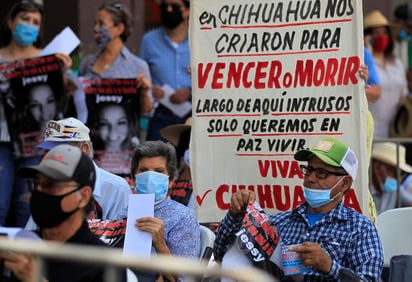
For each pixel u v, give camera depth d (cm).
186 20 944
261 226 522
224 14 604
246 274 335
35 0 1016
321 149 537
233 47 602
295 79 590
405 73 1109
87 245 443
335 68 583
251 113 598
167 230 563
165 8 939
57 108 837
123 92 857
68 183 433
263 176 596
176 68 939
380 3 1116
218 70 604
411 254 628
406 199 859
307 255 505
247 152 598
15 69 831
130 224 525
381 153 873
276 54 595
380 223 635
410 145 1006
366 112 625
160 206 573
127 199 623
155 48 947
